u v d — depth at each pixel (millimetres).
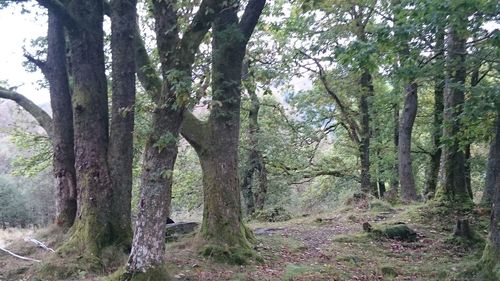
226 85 9148
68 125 11594
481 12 6500
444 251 10344
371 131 23281
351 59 7090
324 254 9938
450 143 10133
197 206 22609
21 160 18234
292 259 9477
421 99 22578
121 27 9461
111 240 9062
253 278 7906
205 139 9461
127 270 6938
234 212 9414
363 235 11602
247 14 9203
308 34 16016
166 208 7043
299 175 22547
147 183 6988
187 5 7219
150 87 9438
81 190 9305
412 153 22844
